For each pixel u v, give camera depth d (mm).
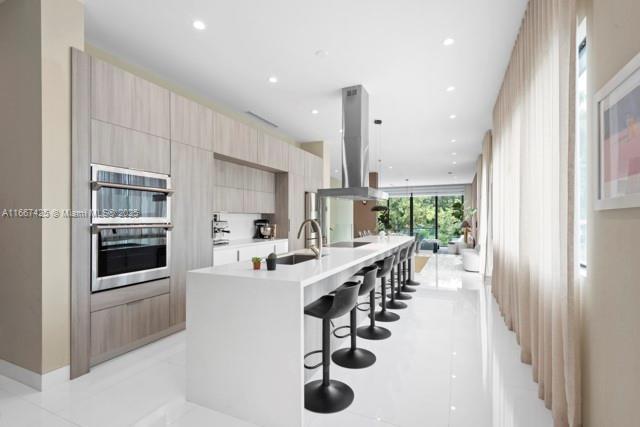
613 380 1422
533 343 2406
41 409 2066
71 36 2479
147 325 3068
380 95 4426
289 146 5941
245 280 2016
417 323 3691
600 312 1531
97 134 2645
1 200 2484
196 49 3287
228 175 4867
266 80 3984
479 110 5020
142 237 3029
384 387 2305
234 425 1934
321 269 2295
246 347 2002
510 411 2031
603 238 1504
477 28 2895
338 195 4254
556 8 1990
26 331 2367
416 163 9562
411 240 5844
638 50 1229
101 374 2520
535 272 2408
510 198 3441
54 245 2359
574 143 1681
